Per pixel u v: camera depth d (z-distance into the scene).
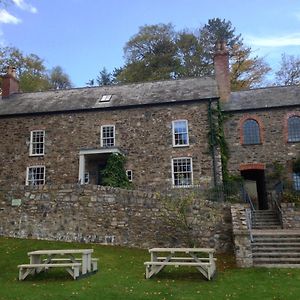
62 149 23.78
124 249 14.73
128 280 10.01
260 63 41.34
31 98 27.27
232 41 42.62
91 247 14.79
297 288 9.28
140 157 22.81
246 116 24.08
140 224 15.46
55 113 24.39
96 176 23.97
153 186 22.25
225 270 11.62
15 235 16.28
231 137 23.95
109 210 15.80
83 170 22.88
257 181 24.64
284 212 17.89
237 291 9.00
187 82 26.28
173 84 26.27
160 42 45.75
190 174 22.16
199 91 24.09
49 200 16.34
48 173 23.59
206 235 15.00
